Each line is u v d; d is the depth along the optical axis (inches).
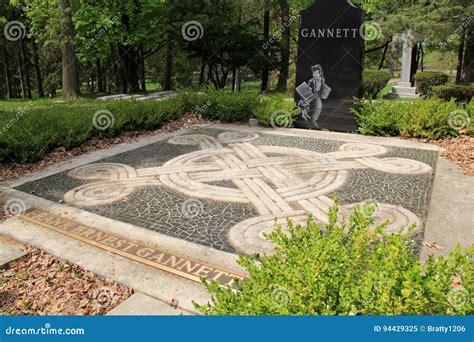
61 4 733.3
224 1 820.6
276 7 957.8
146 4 786.2
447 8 515.8
